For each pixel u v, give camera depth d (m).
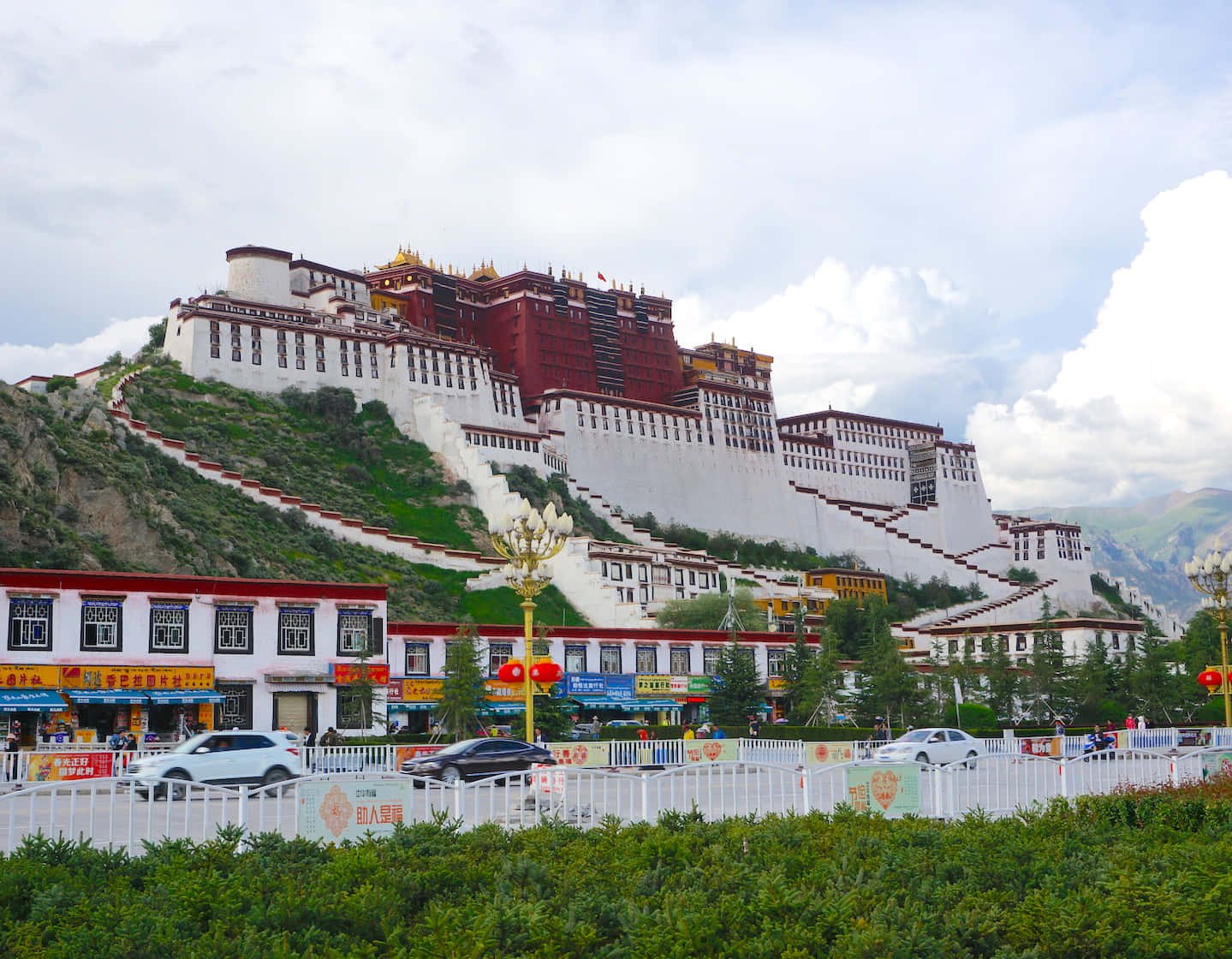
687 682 88.56
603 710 84.50
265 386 171.00
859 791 24.59
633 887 15.12
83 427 123.19
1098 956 12.94
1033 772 32.94
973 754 55.94
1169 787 28.03
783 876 14.92
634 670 86.50
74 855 16.27
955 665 99.25
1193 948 12.93
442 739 69.69
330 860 16.97
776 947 12.52
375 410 177.25
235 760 42.56
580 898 14.02
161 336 186.88
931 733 54.84
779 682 91.25
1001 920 13.58
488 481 163.50
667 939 12.58
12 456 98.81
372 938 13.48
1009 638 120.44
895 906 13.76
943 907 14.29
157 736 58.69
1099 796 23.80
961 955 12.73
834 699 88.38
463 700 69.31
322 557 125.56
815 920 13.41
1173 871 15.88
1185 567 58.62
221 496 130.75
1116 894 14.05
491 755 45.34
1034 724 95.56
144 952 12.21
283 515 133.00
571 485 181.50
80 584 59.56
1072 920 13.15
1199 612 120.88
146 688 60.34
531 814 27.84
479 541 153.75
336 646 66.88
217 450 149.00
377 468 167.00
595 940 12.99
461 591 130.75
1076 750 67.25
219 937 12.39
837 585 184.62
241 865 15.91
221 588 63.50
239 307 177.38
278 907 13.52
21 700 56.97
